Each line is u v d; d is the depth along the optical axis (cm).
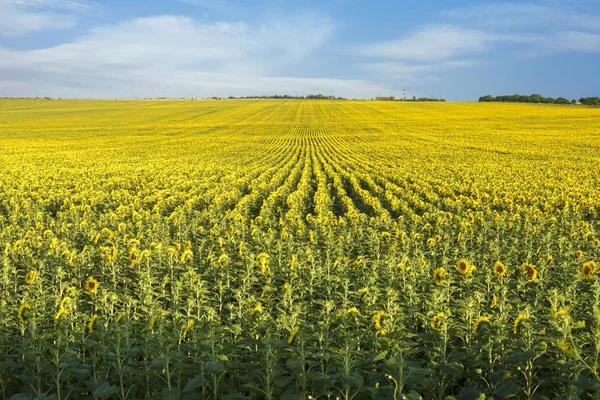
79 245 1518
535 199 2234
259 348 600
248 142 6494
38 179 3303
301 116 11038
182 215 1814
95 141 6894
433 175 3256
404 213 1931
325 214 1980
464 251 1245
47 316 748
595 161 4125
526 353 531
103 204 2398
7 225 1881
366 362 562
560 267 1013
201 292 820
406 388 577
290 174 3353
